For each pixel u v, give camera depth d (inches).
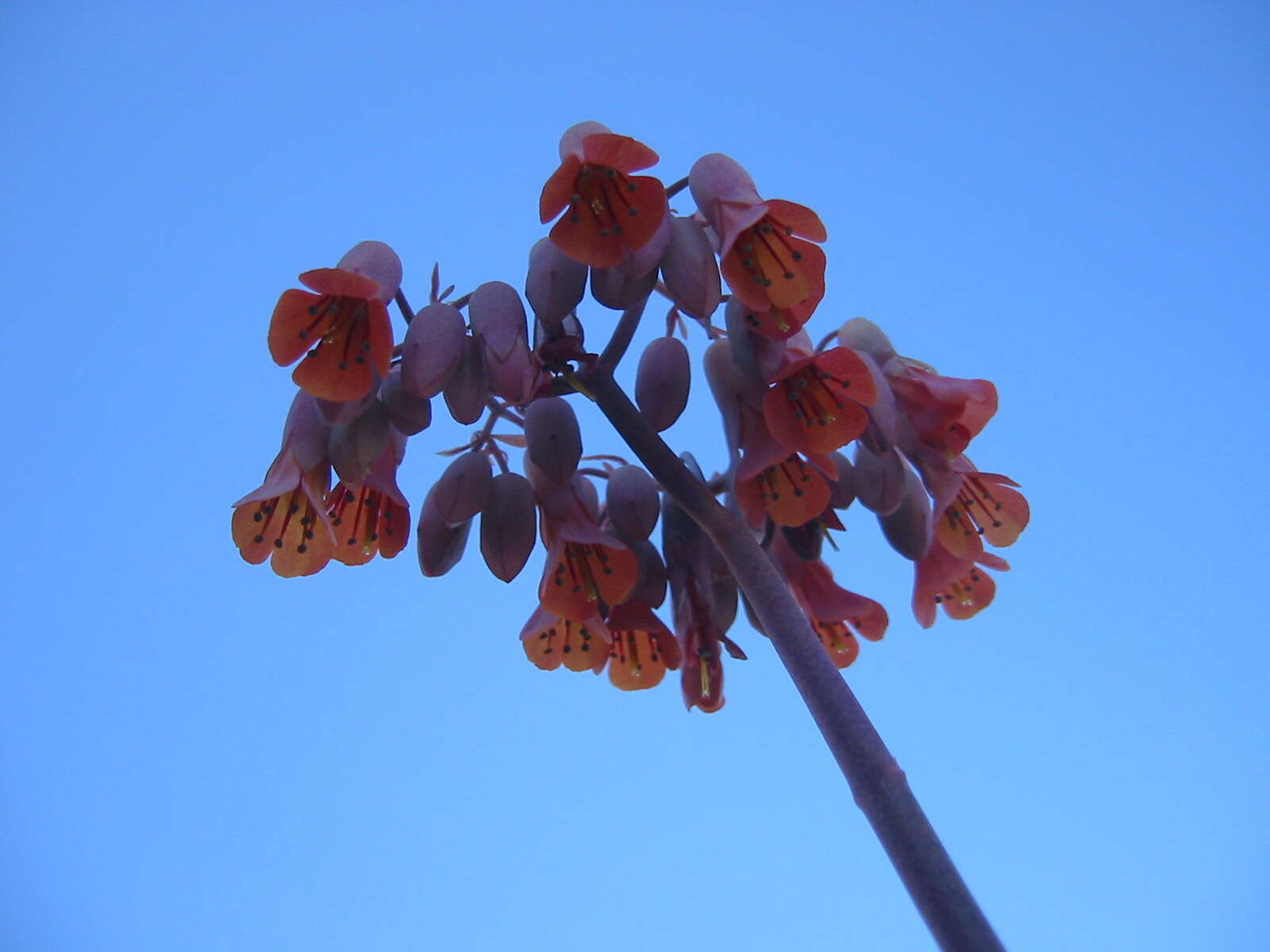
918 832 8.9
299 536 9.9
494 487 9.9
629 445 9.7
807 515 9.7
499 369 9.3
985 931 8.7
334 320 9.4
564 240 9.2
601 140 9.1
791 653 9.4
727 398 9.9
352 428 9.4
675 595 10.4
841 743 9.1
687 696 10.4
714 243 9.6
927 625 10.9
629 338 9.7
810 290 9.4
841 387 9.5
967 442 10.0
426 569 9.9
